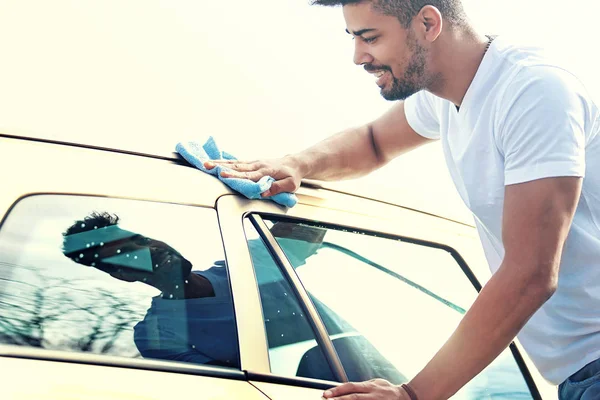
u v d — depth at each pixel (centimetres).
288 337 154
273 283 161
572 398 175
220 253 159
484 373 184
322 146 216
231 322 149
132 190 160
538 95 161
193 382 136
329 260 176
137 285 145
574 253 170
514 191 160
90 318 136
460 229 217
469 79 174
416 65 172
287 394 145
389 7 167
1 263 134
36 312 132
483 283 204
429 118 215
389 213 206
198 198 167
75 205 150
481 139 173
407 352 172
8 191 145
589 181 170
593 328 171
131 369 133
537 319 178
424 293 188
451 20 171
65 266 140
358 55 175
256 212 174
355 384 150
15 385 117
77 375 126
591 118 167
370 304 174
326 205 193
